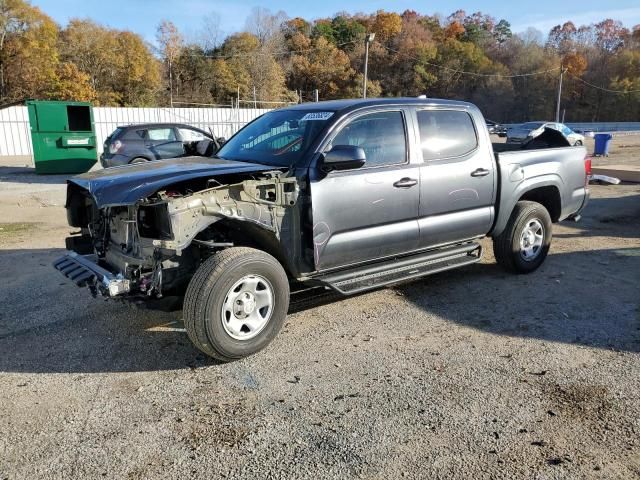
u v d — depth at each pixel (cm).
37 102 1656
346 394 347
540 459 279
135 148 1382
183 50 7375
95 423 317
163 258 385
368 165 451
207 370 384
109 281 381
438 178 491
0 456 286
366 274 462
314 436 301
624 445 290
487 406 331
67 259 464
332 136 434
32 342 435
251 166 416
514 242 579
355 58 8450
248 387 358
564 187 620
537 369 380
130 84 6244
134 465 277
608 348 414
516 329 453
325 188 419
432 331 450
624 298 527
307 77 7900
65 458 284
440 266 507
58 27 6109
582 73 8612
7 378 375
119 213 416
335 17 9862
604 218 948
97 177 421
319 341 432
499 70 9094
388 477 265
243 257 381
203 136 1488
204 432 307
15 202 1176
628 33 9662
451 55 8912
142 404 338
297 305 508
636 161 2069
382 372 378
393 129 472
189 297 369
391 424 312
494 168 542
